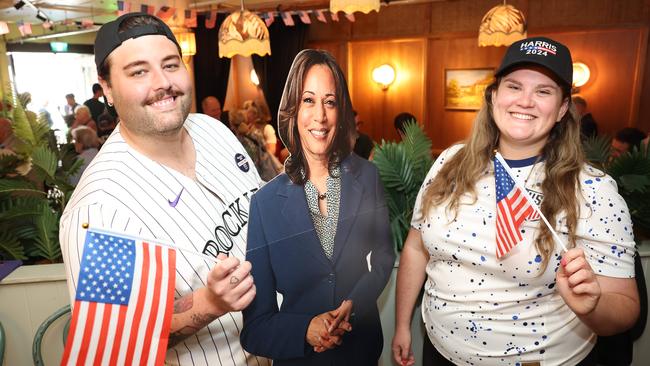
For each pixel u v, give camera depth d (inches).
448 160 46.9
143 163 39.8
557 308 42.1
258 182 44.1
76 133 82.4
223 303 35.0
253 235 38.7
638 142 114.0
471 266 43.8
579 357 43.6
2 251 76.6
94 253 34.6
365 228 40.2
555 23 165.2
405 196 56.7
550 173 40.4
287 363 41.9
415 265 50.9
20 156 80.0
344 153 37.8
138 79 36.5
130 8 75.5
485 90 43.3
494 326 43.1
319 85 35.5
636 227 70.1
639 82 158.2
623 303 38.1
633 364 73.0
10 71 230.4
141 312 35.6
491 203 42.8
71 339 34.1
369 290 42.2
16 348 72.4
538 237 39.9
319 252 39.2
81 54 246.7
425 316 49.5
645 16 153.4
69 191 78.0
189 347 43.1
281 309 40.1
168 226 39.4
